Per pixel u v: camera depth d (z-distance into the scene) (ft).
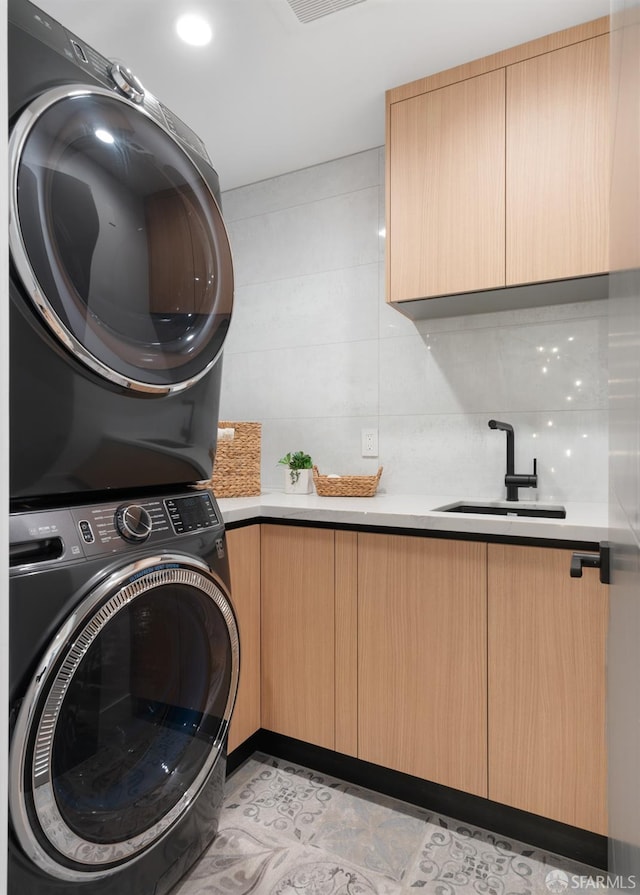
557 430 6.77
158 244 3.84
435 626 5.31
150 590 3.55
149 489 4.16
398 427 7.77
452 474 7.39
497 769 5.02
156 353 3.79
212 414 4.53
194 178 4.20
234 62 6.21
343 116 7.22
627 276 1.11
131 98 3.79
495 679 5.03
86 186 3.28
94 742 3.30
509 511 6.69
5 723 1.63
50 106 3.05
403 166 6.45
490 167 5.97
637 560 0.84
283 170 8.59
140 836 3.60
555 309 6.79
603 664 4.59
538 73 5.74
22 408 2.98
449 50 6.02
